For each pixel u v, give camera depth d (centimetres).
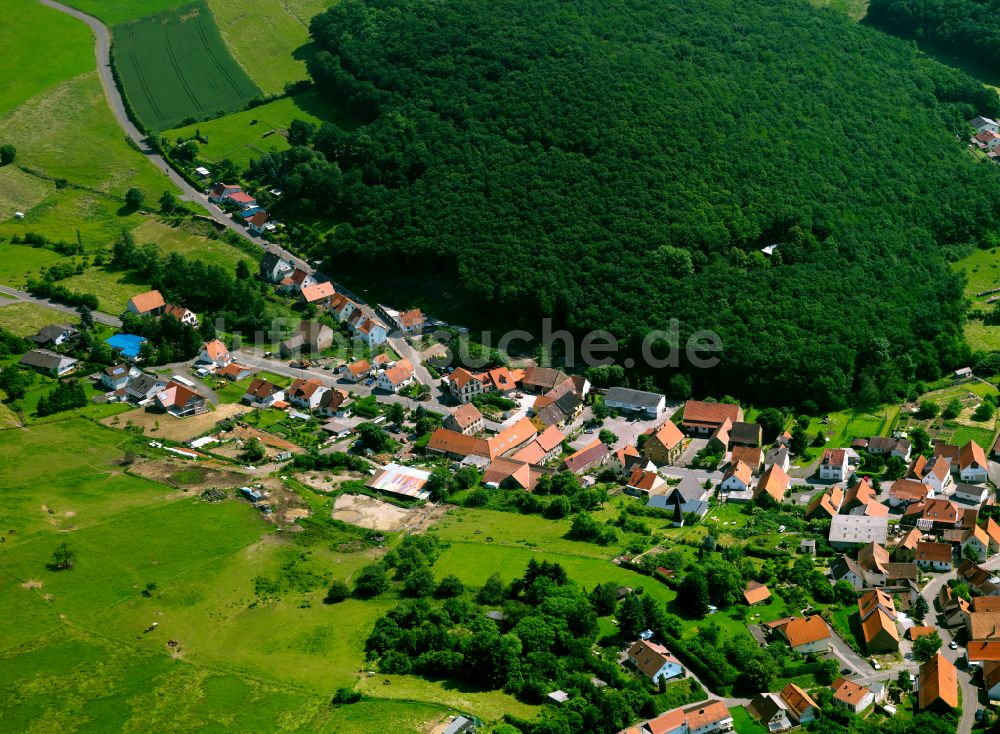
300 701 16488
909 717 16512
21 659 17250
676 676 17225
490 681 16850
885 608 18700
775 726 16212
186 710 16312
